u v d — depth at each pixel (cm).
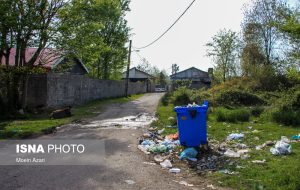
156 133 1243
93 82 3244
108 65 4584
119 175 708
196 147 888
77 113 2031
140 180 675
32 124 1481
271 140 1062
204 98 2492
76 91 2762
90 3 2044
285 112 1552
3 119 1748
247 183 639
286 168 704
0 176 698
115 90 4128
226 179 670
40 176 698
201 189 626
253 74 3256
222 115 1578
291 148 904
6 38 1819
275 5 3547
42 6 1847
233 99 2459
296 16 1500
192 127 888
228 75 4334
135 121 1680
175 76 7156
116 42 4369
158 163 816
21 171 739
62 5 1970
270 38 3634
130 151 945
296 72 1560
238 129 1303
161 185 646
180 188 630
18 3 1780
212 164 780
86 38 2052
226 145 975
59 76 2395
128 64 4384
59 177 690
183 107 896
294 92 1883
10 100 1880
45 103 2198
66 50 2039
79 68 3522
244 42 3978
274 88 3020
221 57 4369
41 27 1848
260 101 2488
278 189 588
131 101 3350
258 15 3719
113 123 1597
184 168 768
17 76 1928
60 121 1605
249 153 866
